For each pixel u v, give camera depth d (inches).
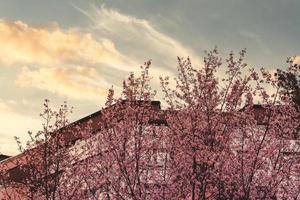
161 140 850.8
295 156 824.3
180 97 857.5
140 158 838.5
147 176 834.8
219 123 834.8
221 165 792.3
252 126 832.9
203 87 847.7
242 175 783.7
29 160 921.5
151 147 834.2
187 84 856.9
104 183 845.8
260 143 818.2
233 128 842.2
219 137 823.7
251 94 853.8
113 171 830.5
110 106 881.5
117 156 826.8
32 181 914.7
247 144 825.5
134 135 833.5
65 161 916.6
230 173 797.9
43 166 912.9
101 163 850.8
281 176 806.5
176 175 824.9
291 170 818.8
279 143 829.2
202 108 841.5
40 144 921.5
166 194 825.5
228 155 797.9
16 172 970.7
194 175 785.6
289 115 862.5
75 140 942.4
